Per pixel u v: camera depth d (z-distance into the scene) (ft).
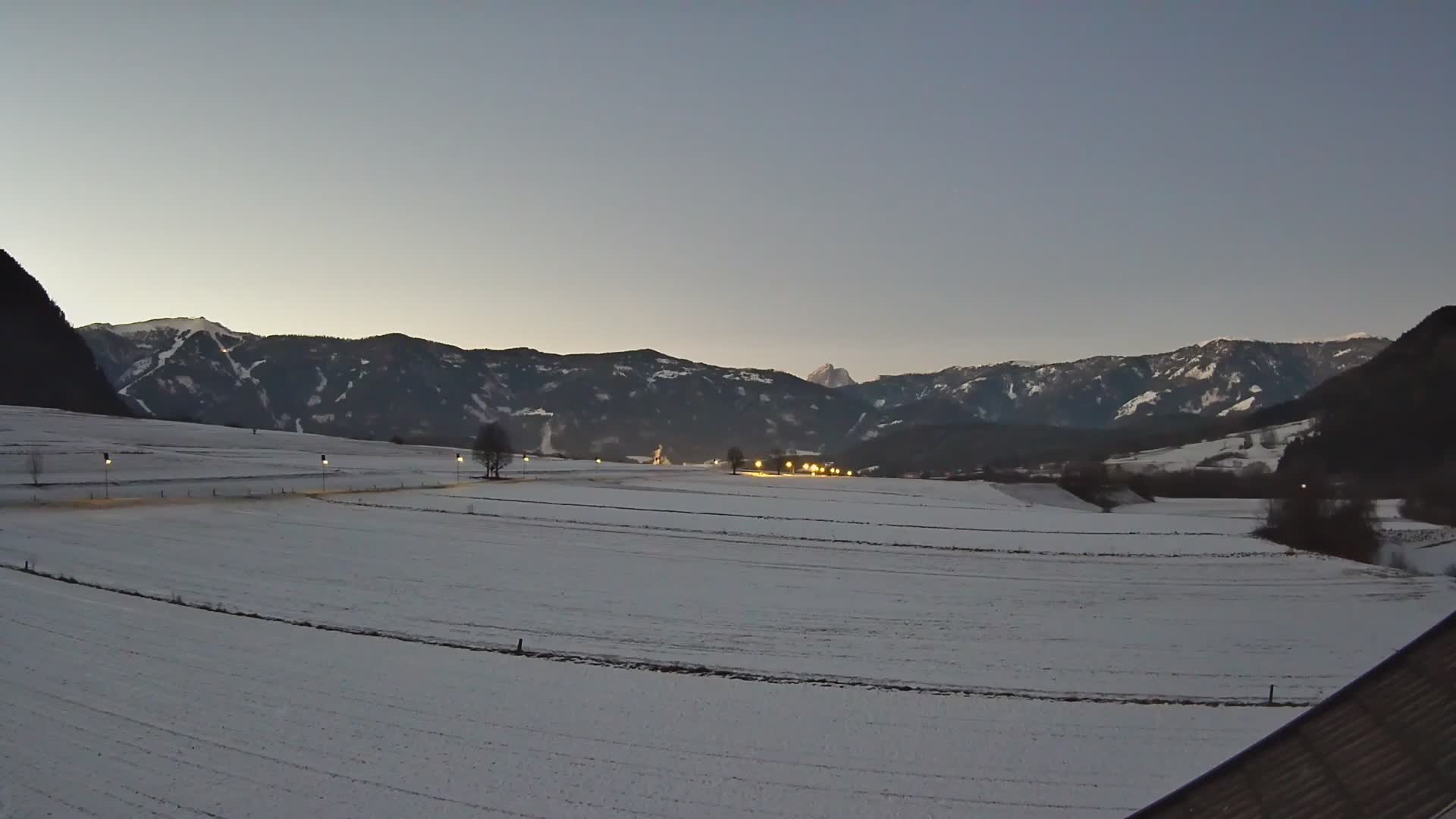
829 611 157.28
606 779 80.84
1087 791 80.28
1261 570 205.16
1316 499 265.54
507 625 140.36
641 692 106.32
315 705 97.19
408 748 86.53
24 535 205.05
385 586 167.22
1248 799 33.14
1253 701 108.88
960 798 78.59
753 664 121.49
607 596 164.96
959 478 598.75
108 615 131.34
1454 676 29.81
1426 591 183.32
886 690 110.22
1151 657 130.11
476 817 72.74
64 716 91.35
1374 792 28.86
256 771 79.97
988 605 165.58
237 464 430.20
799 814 74.79
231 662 111.55
